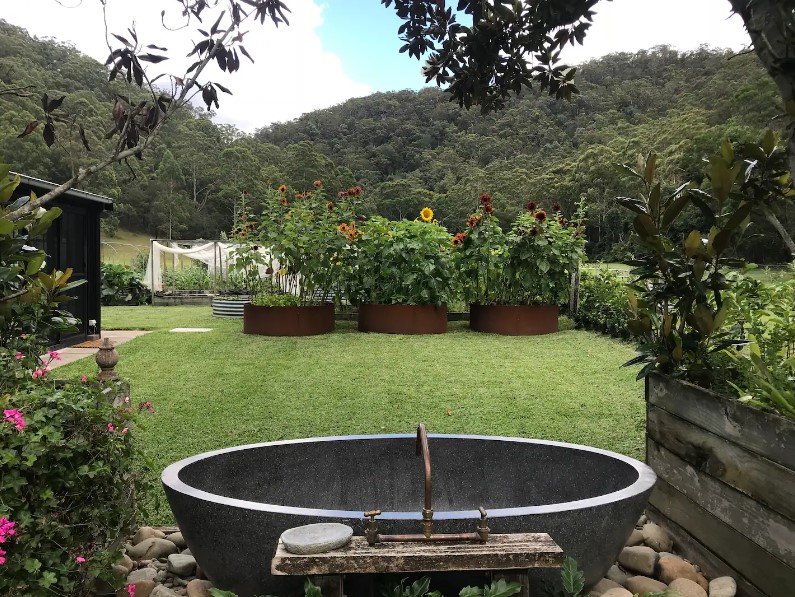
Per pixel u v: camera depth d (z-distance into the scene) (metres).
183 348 8.01
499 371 6.41
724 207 2.65
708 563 2.15
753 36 1.29
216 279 18.55
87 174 1.79
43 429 1.58
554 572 1.68
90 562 1.74
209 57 1.78
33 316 2.45
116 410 1.87
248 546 1.70
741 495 1.95
